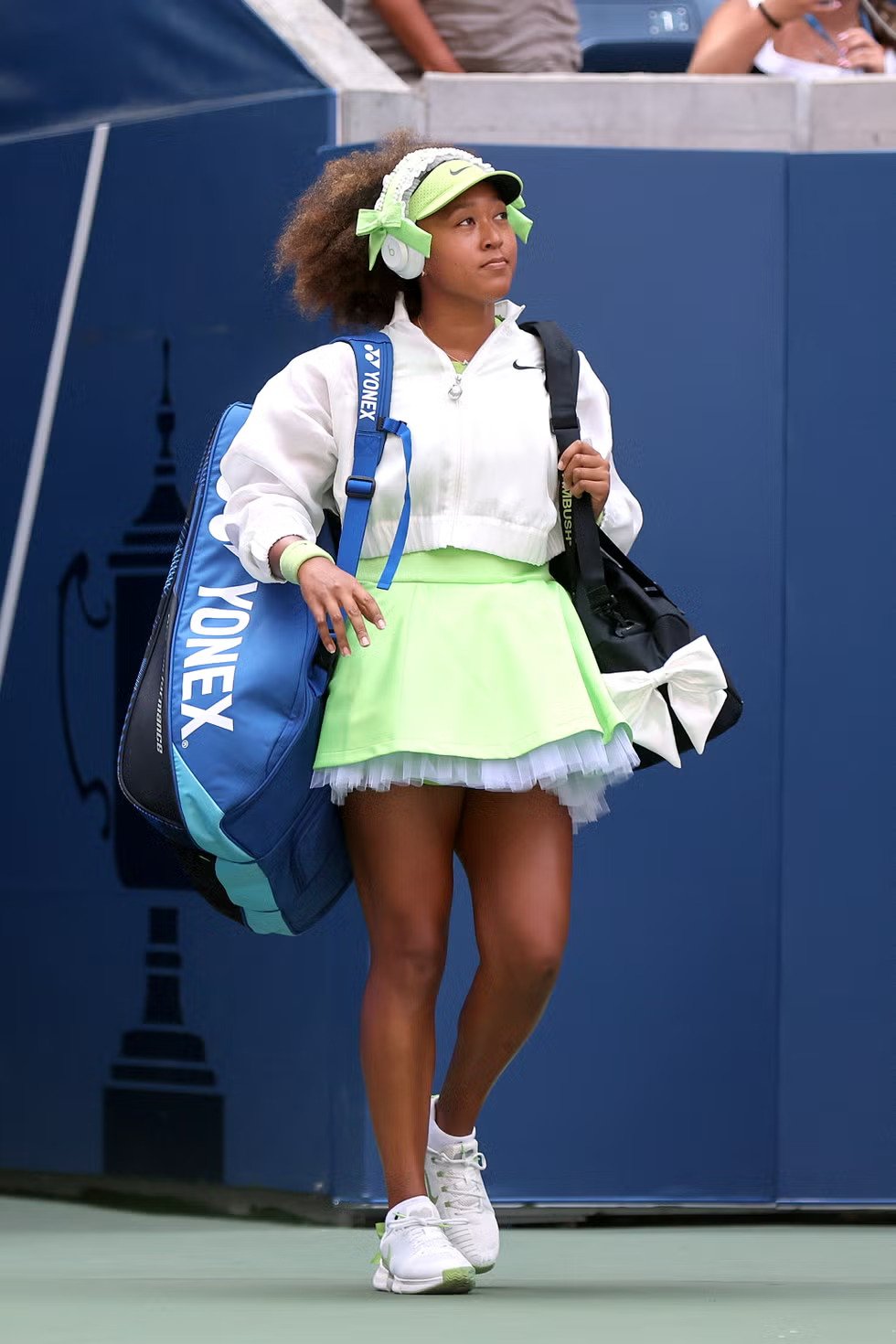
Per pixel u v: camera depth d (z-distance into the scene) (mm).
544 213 14562
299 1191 14836
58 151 16469
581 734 9977
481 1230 10859
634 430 14609
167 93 15797
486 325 10766
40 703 16547
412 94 14836
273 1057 15039
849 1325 8836
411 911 10195
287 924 10680
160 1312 9406
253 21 15242
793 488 14734
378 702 9977
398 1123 10188
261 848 9883
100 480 16203
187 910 15648
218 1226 14742
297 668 9969
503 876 10375
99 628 16188
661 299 14664
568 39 17234
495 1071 10695
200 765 9773
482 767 9867
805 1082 14711
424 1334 8422
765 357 14727
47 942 16531
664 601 10750
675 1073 14625
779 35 16828
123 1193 15969
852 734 14727
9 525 16734
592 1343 8078
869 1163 14703
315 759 10039
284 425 10352
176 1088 15672
